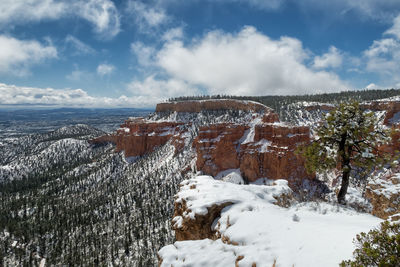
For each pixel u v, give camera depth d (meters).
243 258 9.58
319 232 9.77
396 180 20.58
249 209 14.15
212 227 14.06
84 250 102.94
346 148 17.78
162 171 169.00
